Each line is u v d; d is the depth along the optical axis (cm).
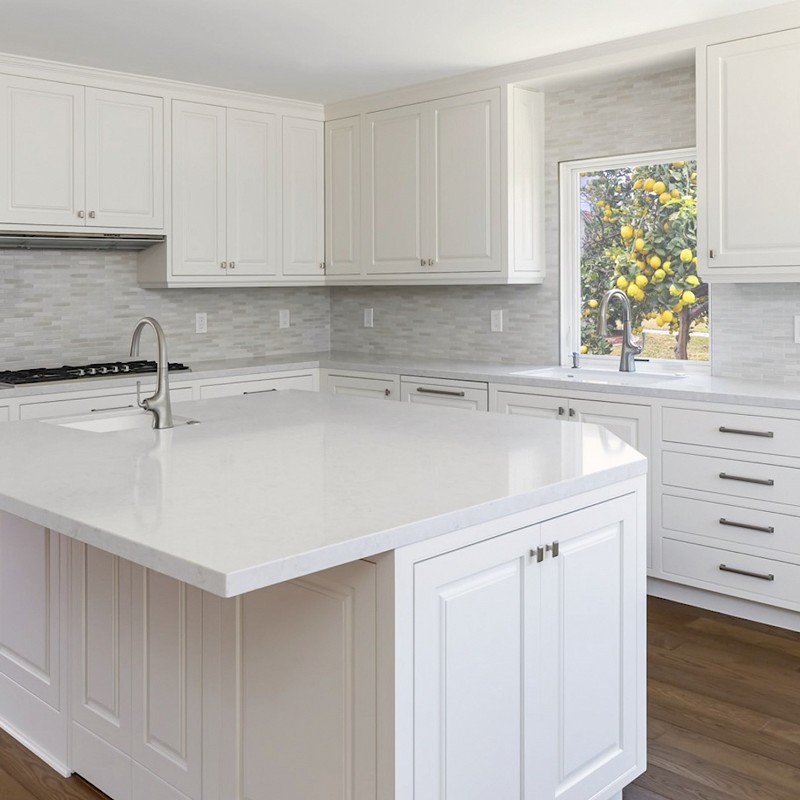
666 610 385
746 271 375
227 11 363
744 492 362
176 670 215
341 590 175
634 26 385
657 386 390
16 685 273
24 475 212
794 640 350
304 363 526
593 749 224
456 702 183
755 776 250
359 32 392
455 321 538
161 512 178
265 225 525
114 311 505
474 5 357
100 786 244
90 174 451
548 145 480
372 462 226
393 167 508
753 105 368
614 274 474
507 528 193
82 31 387
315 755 183
